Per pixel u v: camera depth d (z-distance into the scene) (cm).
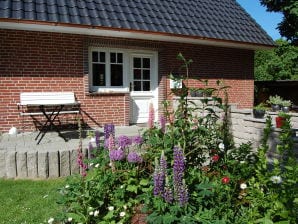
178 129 379
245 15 1431
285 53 1931
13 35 888
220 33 1196
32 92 916
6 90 888
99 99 1012
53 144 736
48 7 896
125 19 991
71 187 379
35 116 921
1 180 580
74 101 938
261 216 301
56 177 600
